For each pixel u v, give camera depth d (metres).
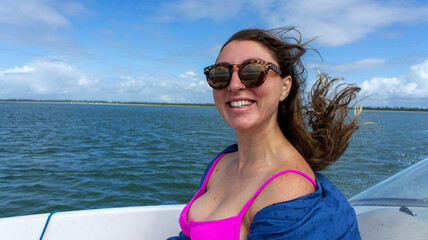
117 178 7.89
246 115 1.32
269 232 1.00
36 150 12.30
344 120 1.50
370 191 1.79
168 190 6.98
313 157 1.53
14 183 7.24
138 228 2.25
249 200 1.17
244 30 1.42
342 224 1.04
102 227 2.20
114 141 15.91
